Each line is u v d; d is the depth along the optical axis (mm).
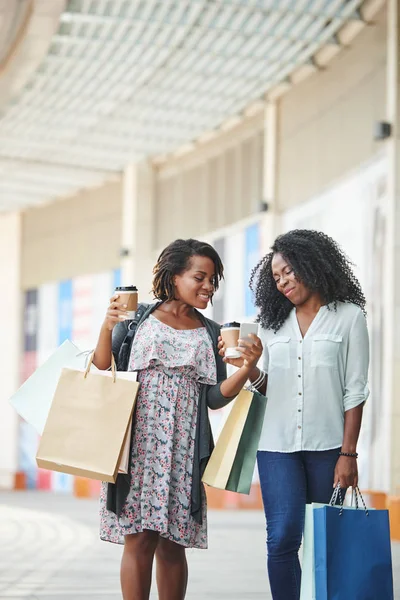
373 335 14500
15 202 29500
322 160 16922
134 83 19109
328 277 4695
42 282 29484
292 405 4664
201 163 22672
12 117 21453
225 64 17859
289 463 4633
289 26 15883
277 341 4738
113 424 4422
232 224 20984
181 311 4688
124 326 4680
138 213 24922
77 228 28109
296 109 18156
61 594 6648
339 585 4109
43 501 21906
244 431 4582
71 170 25719
